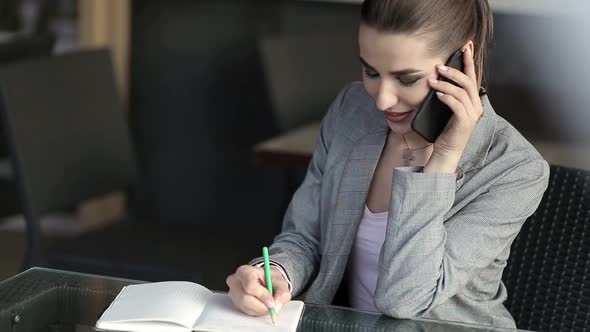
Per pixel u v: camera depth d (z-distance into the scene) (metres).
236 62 4.32
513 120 3.83
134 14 4.41
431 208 1.70
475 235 1.73
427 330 1.62
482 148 1.79
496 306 1.86
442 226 1.71
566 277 1.94
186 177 4.48
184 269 2.82
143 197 4.55
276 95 3.44
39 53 3.62
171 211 4.53
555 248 1.95
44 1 4.45
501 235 1.75
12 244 4.33
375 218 1.88
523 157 1.79
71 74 3.02
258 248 3.06
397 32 1.66
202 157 4.45
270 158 2.85
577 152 3.14
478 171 1.78
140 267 2.73
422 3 1.67
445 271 1.70
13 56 3.49
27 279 1.76
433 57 1.69
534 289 1.97
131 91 4.48
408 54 1.67
